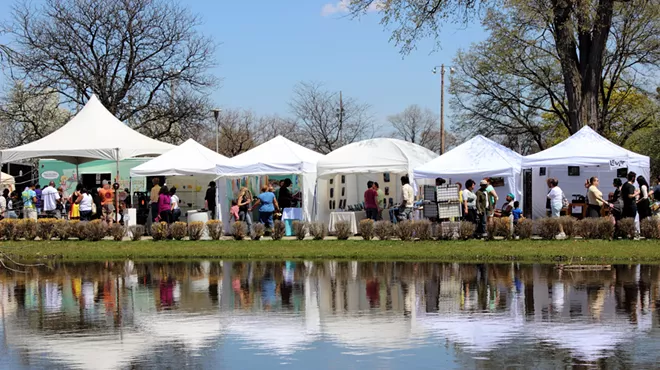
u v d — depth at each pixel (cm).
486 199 2294
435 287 1435
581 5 2767
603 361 863
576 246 2012
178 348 959
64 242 2428
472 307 1213
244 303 1288
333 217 2573
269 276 1639
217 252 2080
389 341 981
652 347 927
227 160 2872
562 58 3036
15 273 1750
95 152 2819
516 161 2630
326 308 1227
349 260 1944
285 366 863
